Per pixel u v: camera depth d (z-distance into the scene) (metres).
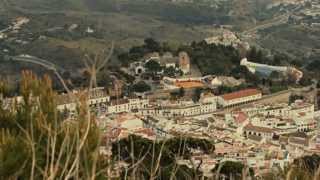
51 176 4.26
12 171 4.92
